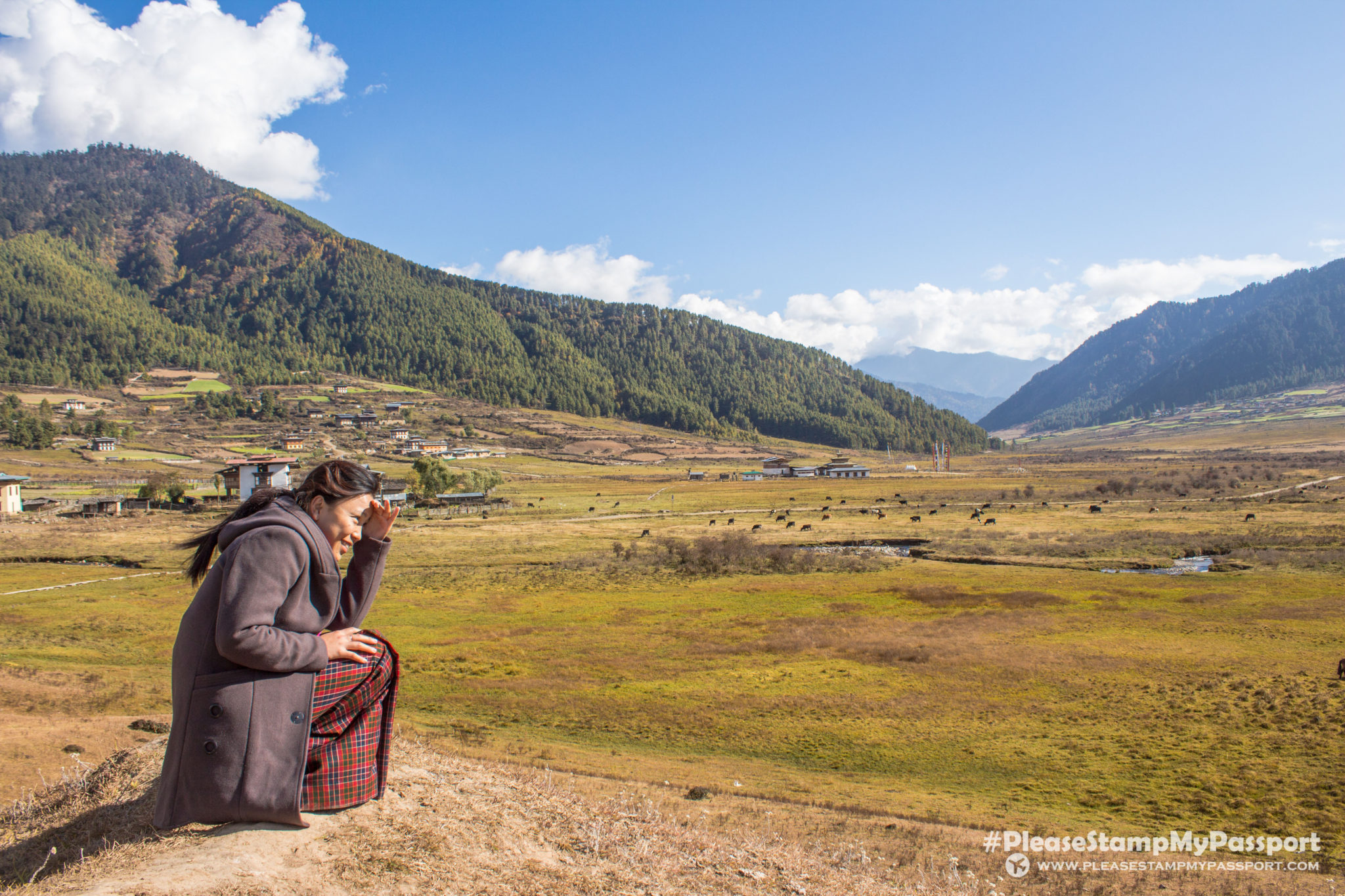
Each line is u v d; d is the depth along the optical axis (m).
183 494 105.31
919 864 11.81
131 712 20.17
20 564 60.78
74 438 192.62
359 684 4.80
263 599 3.73
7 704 20.12
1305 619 38.16
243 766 4.01
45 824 5.85
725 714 25.89
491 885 4.98
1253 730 22.83
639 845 6.79
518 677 30.73
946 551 67.19
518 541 75.44
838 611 43.91
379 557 4.46
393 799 5.82
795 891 6.78
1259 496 104.88
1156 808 17.62
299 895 4.08
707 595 49.25
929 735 23.66
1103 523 82.19
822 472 186.88
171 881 3.90
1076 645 34.44
